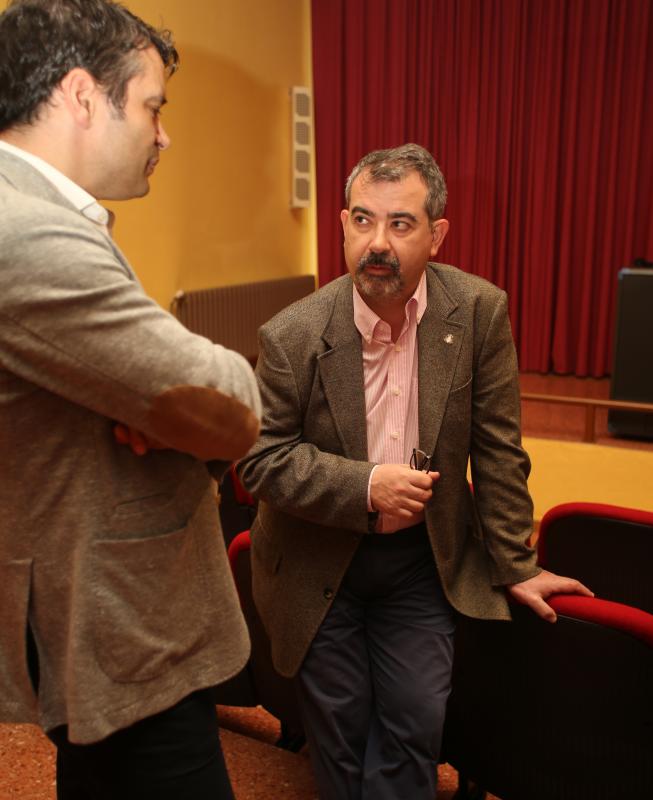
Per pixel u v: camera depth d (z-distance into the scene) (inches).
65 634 37.9
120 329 33.2
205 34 247.8
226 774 42.5
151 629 37.7
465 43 281.6
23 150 37.2
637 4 262.2
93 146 38.2
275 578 61.6
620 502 125.3
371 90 299.3
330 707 60.1
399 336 59.2
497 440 60.4
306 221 315.3
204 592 40.5
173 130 237.8
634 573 74.4
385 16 291.1
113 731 37.2
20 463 36.3
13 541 37.2
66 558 37.1
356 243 55.8
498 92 281.4
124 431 36.3
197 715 40.8
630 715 52.9
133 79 38.3
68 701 37.1
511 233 291.6
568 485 126.2
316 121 306.7
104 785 40.3
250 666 74.1
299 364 58.4
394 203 54.4
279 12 285.7
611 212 276.5
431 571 61.5
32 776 66.3
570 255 285.6
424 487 54.3
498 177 289.1
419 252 55.7
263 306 281.1
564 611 53.0
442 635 59.9
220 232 264.1
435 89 289.7
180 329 35.4
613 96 270.4
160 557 37.6
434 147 294.8
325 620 60.6
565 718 55.5
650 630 50.1
